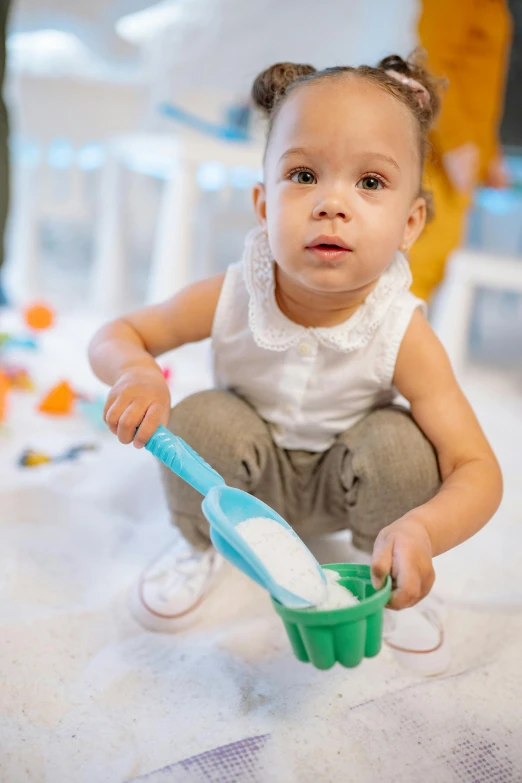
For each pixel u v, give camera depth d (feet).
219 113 8.32
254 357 2.82
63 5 9.95
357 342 2.66
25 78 7.98
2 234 6.80
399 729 2.23
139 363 2.67
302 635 2.02
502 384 6.54
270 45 11.05
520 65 9.05
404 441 2.67
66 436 4.43
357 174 2.38
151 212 10.03
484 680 2.46
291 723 2.24
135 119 8.64
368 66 2.62
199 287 2.91
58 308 7.63
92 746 2.13
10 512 3.44
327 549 3.28
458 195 6.55
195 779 1.98
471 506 2.44
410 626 2.66
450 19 6.10
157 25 10.53
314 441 2.97
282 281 2.67
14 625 2.61
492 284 6.38
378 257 2.41
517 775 2.09
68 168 8.44
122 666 2.48
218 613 2.85
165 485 2.88
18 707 2.26
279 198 2.43
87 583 2.99
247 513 2.26
